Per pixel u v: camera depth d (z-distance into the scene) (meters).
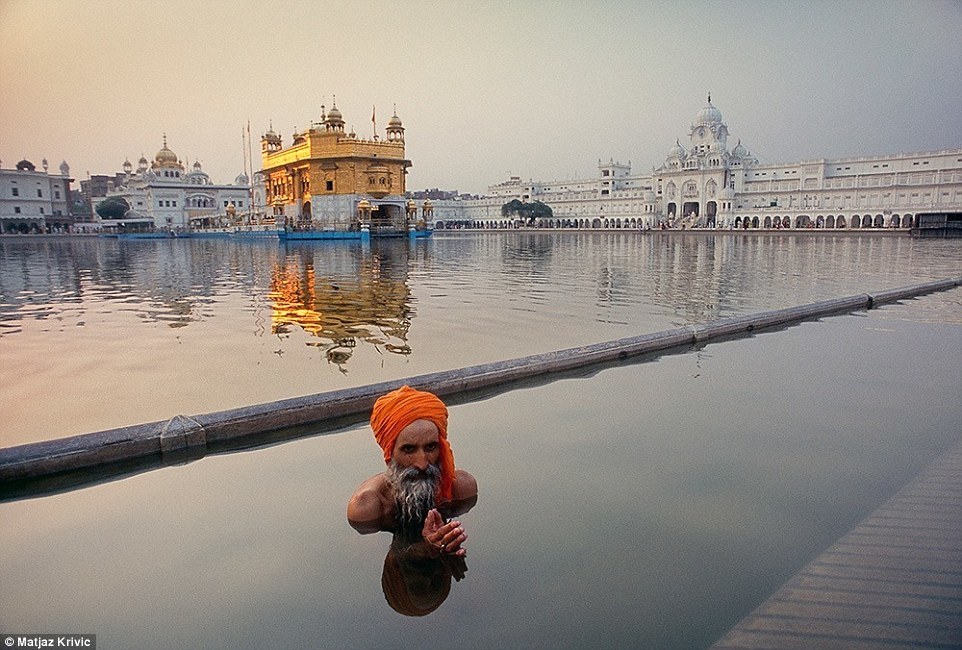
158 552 2.36
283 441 3.73
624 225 89.19
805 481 2.92
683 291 12.40
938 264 20.50
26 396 4.72
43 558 2.33
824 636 1.80
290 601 2.01
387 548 2.37
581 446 3.44
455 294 11.91
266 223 48.50
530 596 2.00
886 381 4.94
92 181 100.31
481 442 3.52
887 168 68.25
